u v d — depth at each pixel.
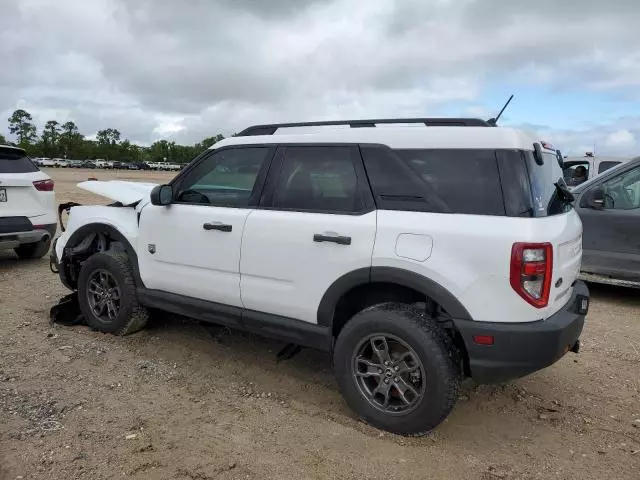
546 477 2.90
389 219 3.27
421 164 3.30
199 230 4.11
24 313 5.48
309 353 4.62
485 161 3.13
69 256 5.21
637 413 3.69
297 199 3.71
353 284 3.37
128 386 3.85
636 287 6.32
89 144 125.75
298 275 3.59
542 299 2.98
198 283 4.16
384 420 3.29
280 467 2.91
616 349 4.91
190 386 3.90
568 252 3.36
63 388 3.75
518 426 3.47
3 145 7.23
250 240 3.81
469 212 3.11
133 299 4.69
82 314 5.25
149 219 4.48
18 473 2.74
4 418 3.28
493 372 3.04
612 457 3.12
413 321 3.15
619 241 6.36
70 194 21.69
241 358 4.46
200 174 4.27
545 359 3.00
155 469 2.84
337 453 3.06
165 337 4.87
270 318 3.79
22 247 8.05
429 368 3.08
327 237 3.43
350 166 3.51
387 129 3.47
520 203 3.03
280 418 3.47
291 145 3.81
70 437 3.11
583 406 3.78
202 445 3.10
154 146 133.38
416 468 2.94
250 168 3.99
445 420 3.51
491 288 2.97
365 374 3.39
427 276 3.11
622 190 6.42
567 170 12.27
